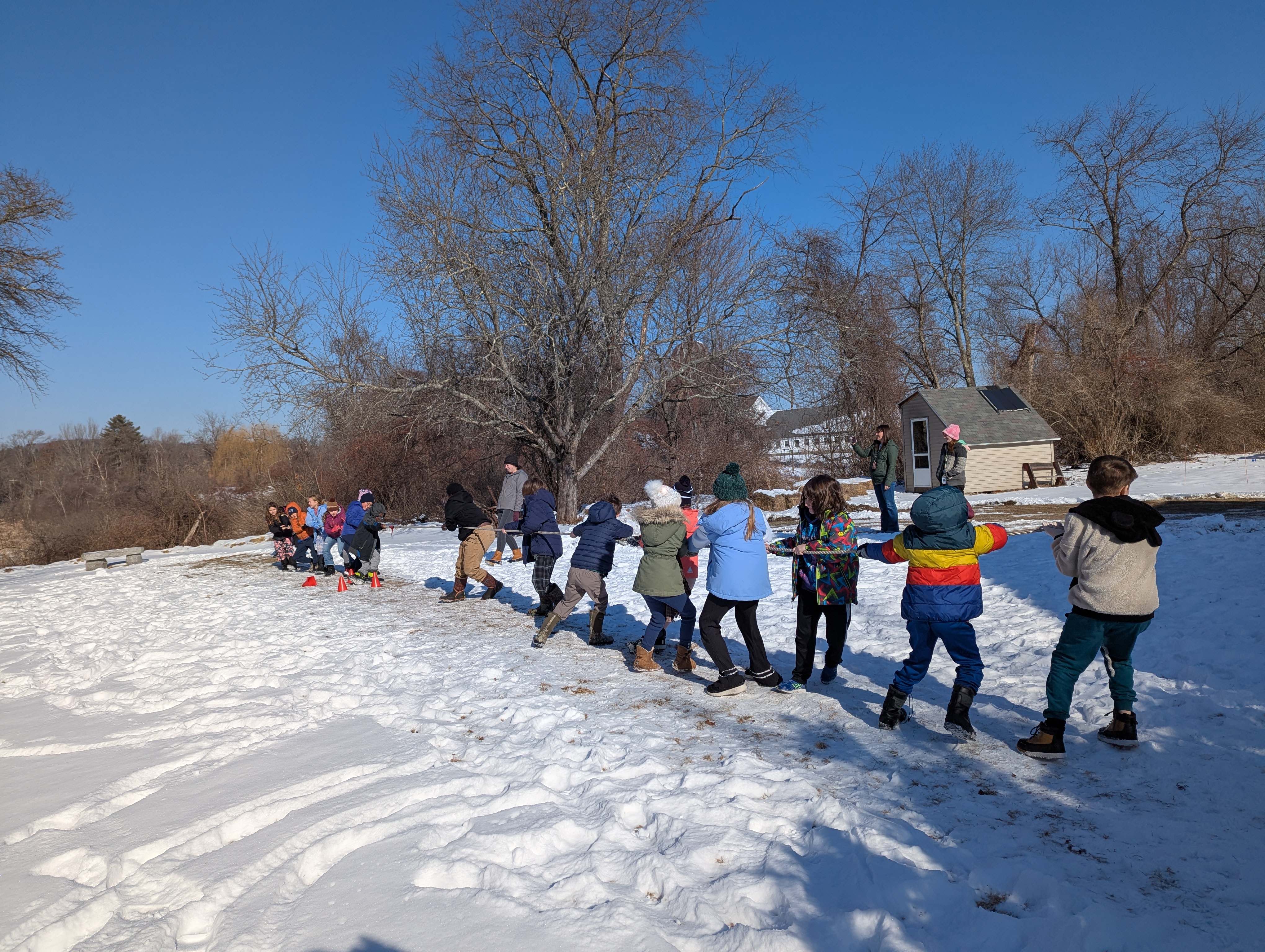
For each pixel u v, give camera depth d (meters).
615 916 2.84
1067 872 3.00
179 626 10.20
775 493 21.47
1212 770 3.76
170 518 29.67
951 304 37.41
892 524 12.62
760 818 3.60
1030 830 3.37
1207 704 4.51
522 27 21.88
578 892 3.04
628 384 21.72
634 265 21.02
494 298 20.02
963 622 4.41
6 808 4.25
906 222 35.66
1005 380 34.62
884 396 31.45
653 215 21.69
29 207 20.56
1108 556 3.96
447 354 20.97
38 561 28.61
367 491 12.77
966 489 22.22
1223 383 29.38
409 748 4.76
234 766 4.64
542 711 5.42
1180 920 2.66
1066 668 4.06
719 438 29.03
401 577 13.72
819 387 21.55
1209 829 3.24
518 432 22.20
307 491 29.55
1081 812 3.50
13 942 2.94
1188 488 17.52
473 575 10.41
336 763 4.57
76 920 3.02
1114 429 26.17
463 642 7.98
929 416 23.19
